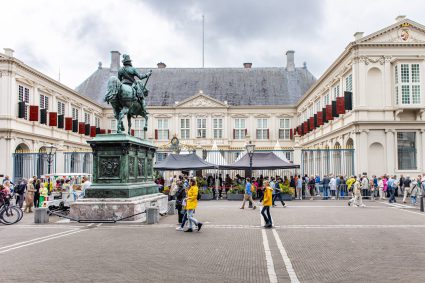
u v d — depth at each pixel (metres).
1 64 34.97
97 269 8.55
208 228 14.77
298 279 7.82
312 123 47.75
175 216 18.97
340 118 37.53
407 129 32.69
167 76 62.34
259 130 58.34
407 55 32.97
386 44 32.81
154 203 18.27
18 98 36.59
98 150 16.58
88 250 10.55
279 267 8.78
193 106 56.97
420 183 24.95
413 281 7.64
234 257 9.77
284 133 58.44
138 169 18.22
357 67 33.09
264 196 15.01
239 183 32.22
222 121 57.34
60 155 34.31
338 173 37.94
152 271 8.39
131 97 17.14
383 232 13.69
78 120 49.81
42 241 11.94
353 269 8.59
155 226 15.11
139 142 17.73
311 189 31.41
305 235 13.13
